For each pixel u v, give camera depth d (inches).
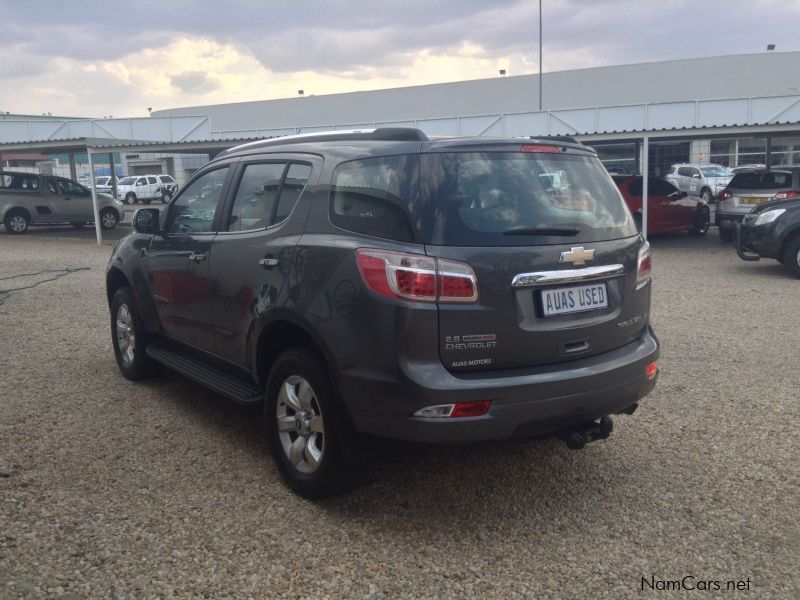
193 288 186.4
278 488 158.1
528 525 143.7
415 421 129.8
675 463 172.2
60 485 157.4
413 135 142.9
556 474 166.6
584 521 145.3
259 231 164.9
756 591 122.2
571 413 139.9
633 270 154.6
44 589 119.4
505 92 2298.2
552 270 138.6
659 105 631.2
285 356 151.3
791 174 621.3
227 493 155.3
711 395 219.6
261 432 190.7
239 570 126.6
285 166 165.8
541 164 147.9
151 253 209.2
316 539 137.3
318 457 148.4
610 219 154.1
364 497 154.6
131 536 136.7
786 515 147.3
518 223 137.9
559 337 139.8
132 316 223.0
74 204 888.9
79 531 138.1
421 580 124.7
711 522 144.9
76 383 230.1
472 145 141.6
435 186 134.5
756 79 2065.7
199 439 184.9
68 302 373.1
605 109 645.9
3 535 135.7
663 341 286.8
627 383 148.6
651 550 134.8
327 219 147.4
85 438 184.5
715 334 298.0
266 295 155.5
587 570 128.3
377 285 131.6
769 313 339.9
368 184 141.6
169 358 204.7
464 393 128.8
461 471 167.9
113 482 159.5
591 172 157.5
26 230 872.9
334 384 140.6
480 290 131.2
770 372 242.7
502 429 132.6
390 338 129.7
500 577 126.0
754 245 459.5
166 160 1668.3
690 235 749.9
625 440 185.9
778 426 193.9
